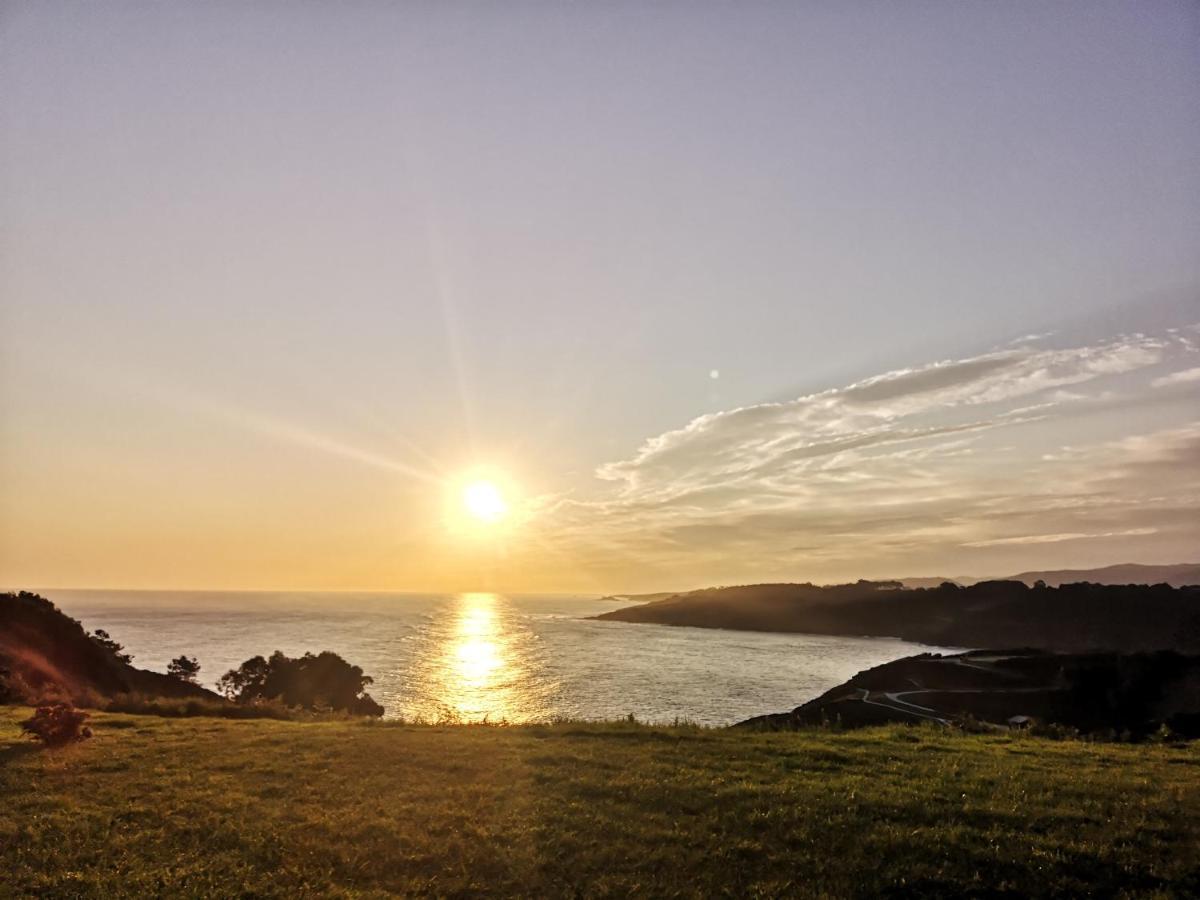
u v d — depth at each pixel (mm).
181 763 16906
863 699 60406
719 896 9766
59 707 19734
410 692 91125
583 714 73812
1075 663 64750
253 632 190500
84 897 10016
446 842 11547
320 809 13312
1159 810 12898
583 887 10031
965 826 12008
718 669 129125
